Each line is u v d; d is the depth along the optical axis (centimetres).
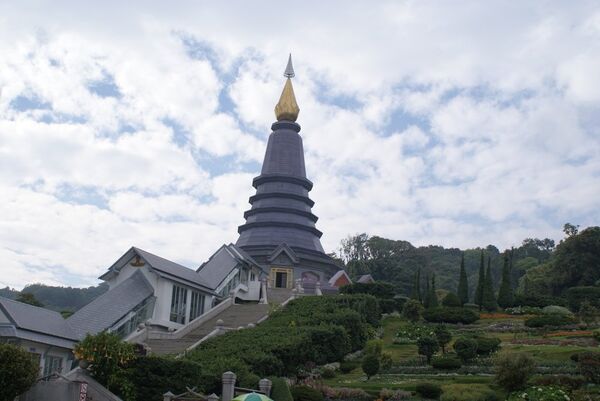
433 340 5362
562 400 3900
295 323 5834
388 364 5216
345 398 4247
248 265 8550
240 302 8112
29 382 3222
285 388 3916
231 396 3628
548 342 5847
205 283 7212
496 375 4316
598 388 4106
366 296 6862
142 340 5700
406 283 14100
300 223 11544
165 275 6350
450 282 16675
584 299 8025
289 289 9150
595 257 11256
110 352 3628
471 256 18362
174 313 6475
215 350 4659
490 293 8388
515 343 5897
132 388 3669
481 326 7075
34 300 7206
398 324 7231
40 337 4556
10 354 3167
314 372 4981
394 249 15162
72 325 5288
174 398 3428
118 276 6556
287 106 12631
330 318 5828
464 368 5084
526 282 12081
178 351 5144
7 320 4397
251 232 11488
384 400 4206
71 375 3584
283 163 12144
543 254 17375
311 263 11044
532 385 4169
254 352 4484
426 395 4244
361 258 14900
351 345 5759
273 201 11744
